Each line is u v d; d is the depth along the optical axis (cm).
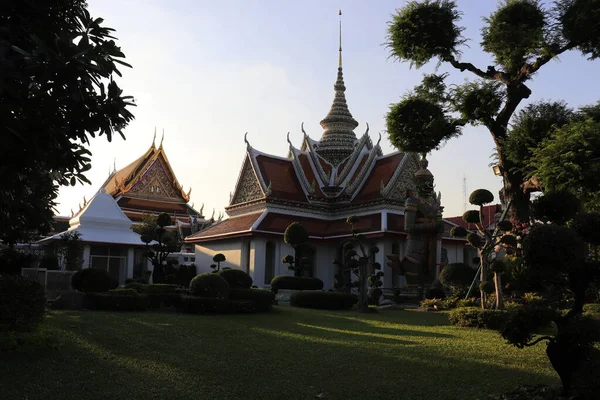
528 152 1902
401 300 2817
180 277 3384
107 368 909
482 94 2177
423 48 2192
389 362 953
